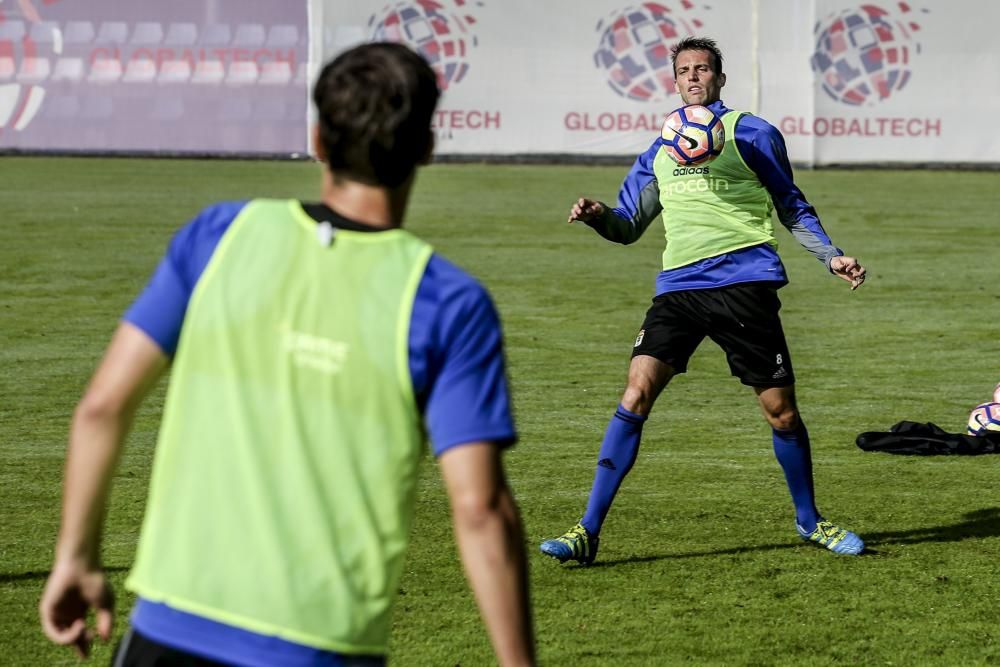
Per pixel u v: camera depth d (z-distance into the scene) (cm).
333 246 708
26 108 8088
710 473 2119
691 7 8112
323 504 688
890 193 6981
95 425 701
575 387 2780
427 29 8112
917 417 2545
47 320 3425
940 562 1681
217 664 680
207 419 701
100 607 721
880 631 1436
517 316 3619
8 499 1908
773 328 1655
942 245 5141
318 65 8094
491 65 8162
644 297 3959
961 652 1378
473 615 1466
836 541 1708
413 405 699
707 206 1652
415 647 1373
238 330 704
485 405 690
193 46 8088
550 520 1848
